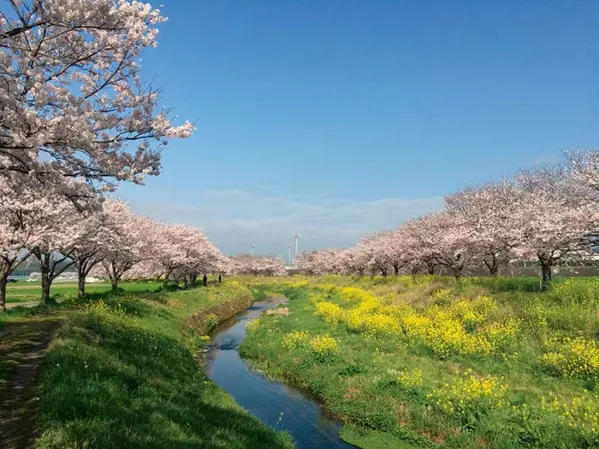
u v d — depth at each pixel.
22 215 18.72
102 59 8.53
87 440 5.89
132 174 8.73
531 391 11.30
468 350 14.97
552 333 15.16
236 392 15.15
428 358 15.34
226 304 36.56
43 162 8.00
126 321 17.12
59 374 8.26
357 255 58.69
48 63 7.57
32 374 8.95
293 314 28.56
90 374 8.70
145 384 9.71
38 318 16.39
